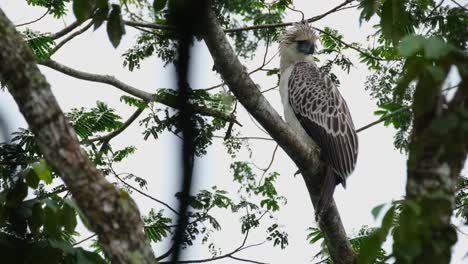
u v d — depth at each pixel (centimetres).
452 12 1017
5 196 882
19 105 698
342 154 1391
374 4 925
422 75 609
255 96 1046
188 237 1202
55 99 699
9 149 1031
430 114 640
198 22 1018
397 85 623
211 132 1235
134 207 693
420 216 622
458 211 1035
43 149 692
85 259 859
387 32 881
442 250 631
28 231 877
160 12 1028
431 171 649
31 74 695
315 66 1541
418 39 604
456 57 601
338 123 1423
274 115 1068
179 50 1138
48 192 1027
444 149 636
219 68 1040
